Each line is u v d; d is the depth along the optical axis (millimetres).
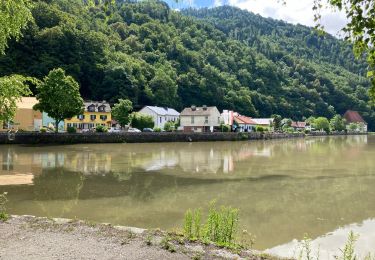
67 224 10430
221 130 95062
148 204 18484
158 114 97438
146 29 173500
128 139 65875
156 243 8820
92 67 109500
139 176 27562
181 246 8695
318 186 24438
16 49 97500
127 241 8914
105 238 9148
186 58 159125
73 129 63250
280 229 14539
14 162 34031
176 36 182500
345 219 16156
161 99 115812
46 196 19844
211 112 96625
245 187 23766
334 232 14258
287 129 125750
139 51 155000
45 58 99750
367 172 31562
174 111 109125
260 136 93625
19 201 18578
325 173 30766
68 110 60469
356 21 4723
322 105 180250
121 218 15758
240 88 156125
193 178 27078
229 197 20500
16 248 8281
